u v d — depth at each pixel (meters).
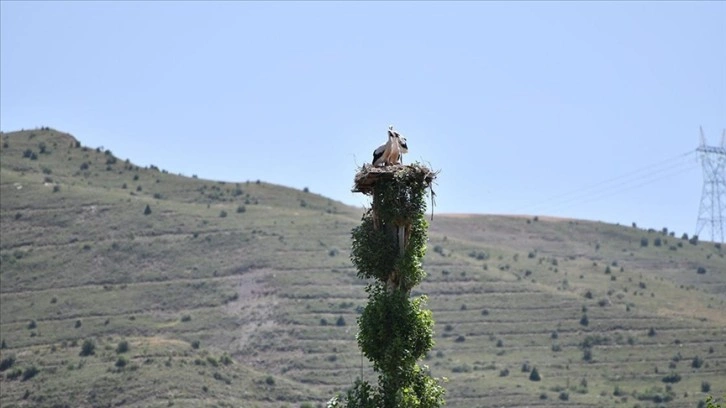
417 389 75.94
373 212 76.31
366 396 76.06
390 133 76.50
